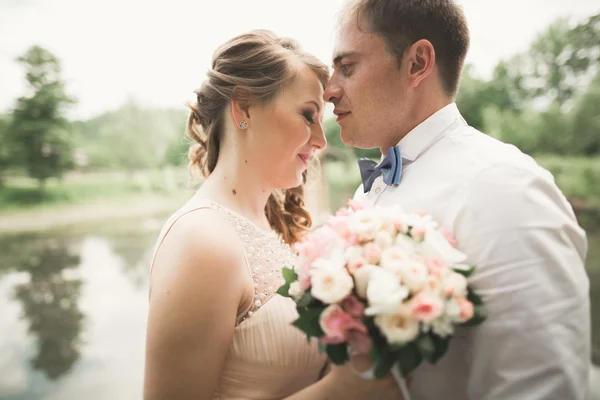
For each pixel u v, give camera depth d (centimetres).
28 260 1198
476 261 111
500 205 111
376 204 144
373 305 87
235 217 139
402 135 142
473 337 111
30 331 661
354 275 94
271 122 147
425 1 130
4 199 2152
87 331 652
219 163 155
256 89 144
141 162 2650
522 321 104
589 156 938
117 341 611
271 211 195
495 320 107
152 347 117
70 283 941
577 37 920
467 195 116
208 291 117
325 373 146
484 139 130
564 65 941
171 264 120
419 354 91
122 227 1759
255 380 132
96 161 2589
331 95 143
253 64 146
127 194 2409
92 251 1305
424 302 86
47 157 2445
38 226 1820
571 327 103
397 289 88
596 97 910
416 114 138
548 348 102
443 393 117
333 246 104
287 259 152
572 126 937
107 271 1044
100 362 541
